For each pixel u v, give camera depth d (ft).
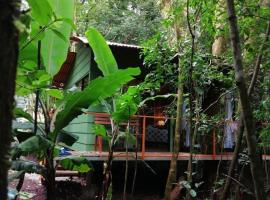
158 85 17.10
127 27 49.21
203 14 13.82
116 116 15.47
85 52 28.45
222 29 13.87
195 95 18.66
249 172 21.36
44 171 11.99
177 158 20.83
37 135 11.37
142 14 50.44
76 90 14.92
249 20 12.49
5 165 3.00
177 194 19.79
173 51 16.99
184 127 26.50
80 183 25.38
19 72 10.52
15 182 25.85
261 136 13.69
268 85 13.96
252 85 10.65
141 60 26.43
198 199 22.24
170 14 16.01
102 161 21.59
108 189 15.92
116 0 52.95
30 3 6.31
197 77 16.72
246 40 13.21
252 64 14.33
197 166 22.61
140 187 25.68
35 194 22.66
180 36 18.94
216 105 22.54
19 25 3.01
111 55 16.17
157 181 26.21
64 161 13.66
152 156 22.72
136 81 25.80
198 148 24.06
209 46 16.67
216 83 22.41
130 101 14.96
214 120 18.80
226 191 12.91
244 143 16.03
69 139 13.33
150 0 49.60
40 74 11.00
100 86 12.18
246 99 8.23
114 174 25.22
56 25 8.74
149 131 28.76
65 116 12.41
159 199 23.47
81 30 50.16
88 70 26.94
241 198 18.65
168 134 28.40
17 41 3.14
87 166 13.92
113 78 12.22
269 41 10.80
